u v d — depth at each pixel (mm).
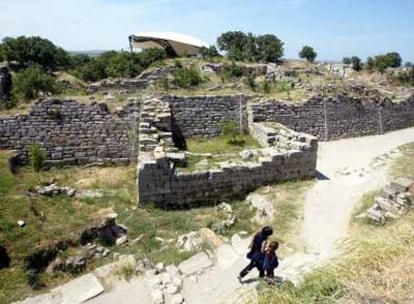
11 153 19938
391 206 12945
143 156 17188
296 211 14398
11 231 11672
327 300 4297
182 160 16938
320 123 26609
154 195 15805
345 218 13633
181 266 10547
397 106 30875
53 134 21078
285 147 19484
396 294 4219
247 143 23312
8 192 14750
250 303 5027
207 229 12852
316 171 19781
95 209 14812
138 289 9648
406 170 18500
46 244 11336
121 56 42281
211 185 16453
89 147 21672
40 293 9930
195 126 24250
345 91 29594
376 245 5238
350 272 4711
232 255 11094
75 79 36969
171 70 35188
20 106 22844
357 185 17047
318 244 11789
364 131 28750
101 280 10094
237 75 37062
